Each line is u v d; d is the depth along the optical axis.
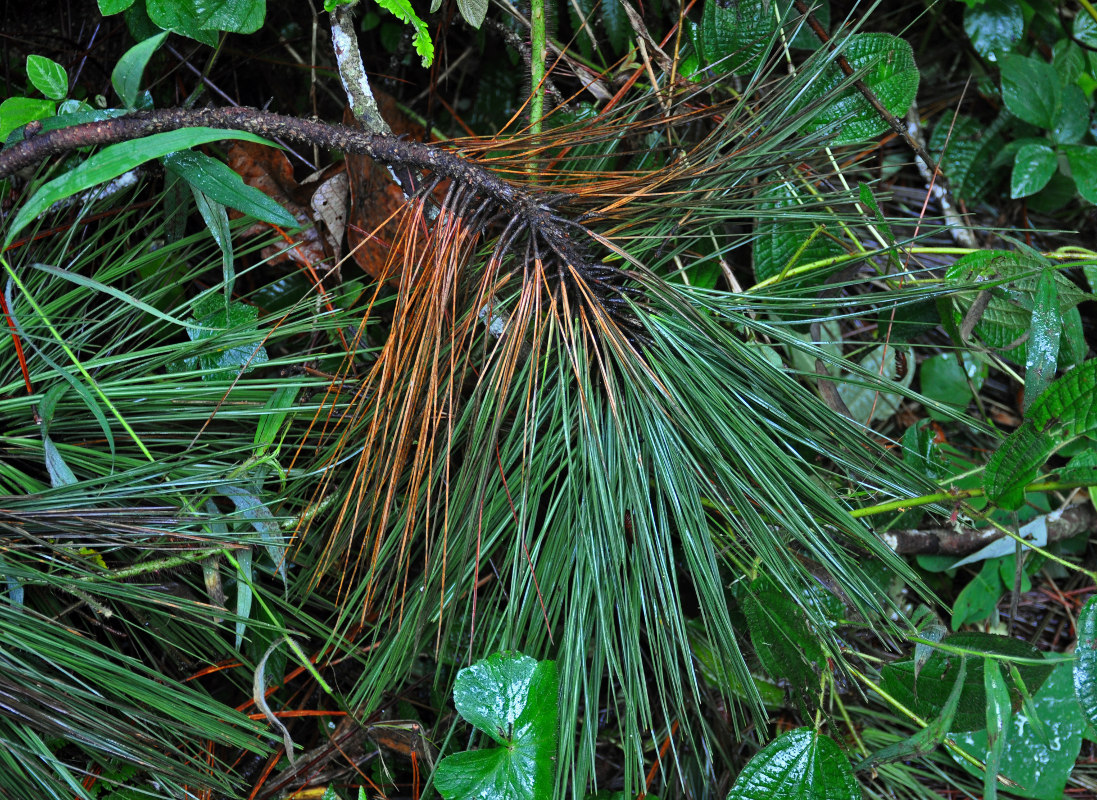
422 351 0.77
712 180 0.84
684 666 0.95
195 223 0.98
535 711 0.76
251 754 0.91
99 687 0.80
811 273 0.91
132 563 0.82
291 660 0.94
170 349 0.85
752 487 0.82
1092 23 1.12
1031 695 0.86
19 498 0.77
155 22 0.82
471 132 1.08
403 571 0.86
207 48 1.00
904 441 0.97
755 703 0.79
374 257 0.92
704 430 0.79
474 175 0.78
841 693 0.95
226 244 0.81
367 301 0.95
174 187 0.89
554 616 0.81
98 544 0.77
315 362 0.93
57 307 0.86
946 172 1.15
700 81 0.95
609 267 0.80
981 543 0.99
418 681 0.93
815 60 0.82
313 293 0.96
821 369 0.90
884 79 0.92
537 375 0.78
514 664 0.77
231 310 0.86
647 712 0.78
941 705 0.85
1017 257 0.87
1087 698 0.78
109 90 0.98
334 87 1.05
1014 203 1.19
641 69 0.98
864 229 1.11
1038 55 1.17
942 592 1.04
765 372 0.78
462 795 0.75
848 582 0.80
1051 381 0.84
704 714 0.95
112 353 0.90
